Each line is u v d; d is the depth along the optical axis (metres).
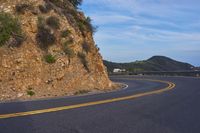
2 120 10.86
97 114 12.59
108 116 12.20
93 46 33.94
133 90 26.77
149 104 16.09
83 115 12.26
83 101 16.95
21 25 26.70
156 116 12.57
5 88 21.92
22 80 23.39
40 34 27.31
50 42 27.64
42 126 9.98
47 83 24.69
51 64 26.12
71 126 10.14
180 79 45.53
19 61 24.14
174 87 29.45
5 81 22.62
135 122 11.17
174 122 11.39
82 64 29.58
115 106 15.05
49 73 25.44
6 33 24.98
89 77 29.25
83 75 28.56
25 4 28.44
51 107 14.22
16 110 13.23
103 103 16.12
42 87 24.02
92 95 21.66
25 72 23.97
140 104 16.03
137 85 35.88
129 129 9.98
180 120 11.81
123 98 18.77
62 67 26.75
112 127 10.20
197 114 13.23
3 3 27.75
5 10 27.11
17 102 16.77
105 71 33.66
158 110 14.16
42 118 11.36
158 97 19.67
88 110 13.57
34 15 28.27
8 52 24.16
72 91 25.56
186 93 22.72
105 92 25.39
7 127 9.73
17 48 24.86
